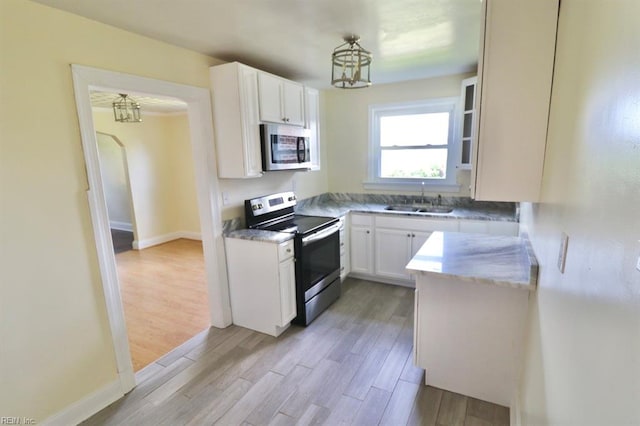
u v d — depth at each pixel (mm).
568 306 985
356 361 2418
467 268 1906
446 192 3924
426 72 3465
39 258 1753
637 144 567
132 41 2137
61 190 1815
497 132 1630
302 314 2906
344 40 2375
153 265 4668
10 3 1590
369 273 3879
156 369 2379
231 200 2953
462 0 1780
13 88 1619
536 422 1308
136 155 5438
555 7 1455
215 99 2686
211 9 1828
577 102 1037
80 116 1866
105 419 1945
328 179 4598
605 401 662
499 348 1920
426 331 2076
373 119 4199
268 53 2641
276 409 1986
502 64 1569
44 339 1793
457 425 1840
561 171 1201
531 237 1975
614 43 723
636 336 542
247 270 2812
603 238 728
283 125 3023
